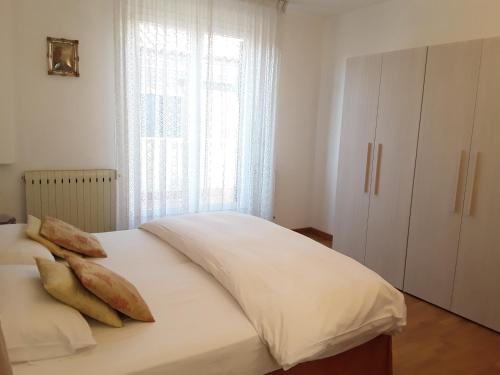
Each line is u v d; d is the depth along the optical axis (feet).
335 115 14.83
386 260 11.12
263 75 13.20
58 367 4.17
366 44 13.47
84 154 11.21
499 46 8.43
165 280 6.33
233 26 12.50
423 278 10.21
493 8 9.96
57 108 10.69
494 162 8.65
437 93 9.63
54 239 6.95
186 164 12.17
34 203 10.45
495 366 7.58
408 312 9.64
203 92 12.26
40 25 10.17
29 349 4.19
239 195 13.57
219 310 5.48
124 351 4.48
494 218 8.71
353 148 11.91
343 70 14.40
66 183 10.74
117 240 8.31
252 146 13.39
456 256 9.46
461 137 9.21
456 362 7.66
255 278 5.87
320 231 15.85
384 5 12.76
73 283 4.82
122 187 11.43
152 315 5.17
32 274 5.22
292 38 14.44
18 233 6.93
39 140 10.60
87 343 4.39
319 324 5.25
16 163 10.41
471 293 9.21
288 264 6.37
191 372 4.56
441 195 9.68
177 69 11.64
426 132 9.91
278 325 5.08
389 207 10.94
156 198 12.02
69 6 10.43
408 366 7.47
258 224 8.68
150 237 8.63
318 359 5.65
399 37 12.33
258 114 13.38
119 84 10.93
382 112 10.98
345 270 6.42
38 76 10.34
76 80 10.80
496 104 8.55
